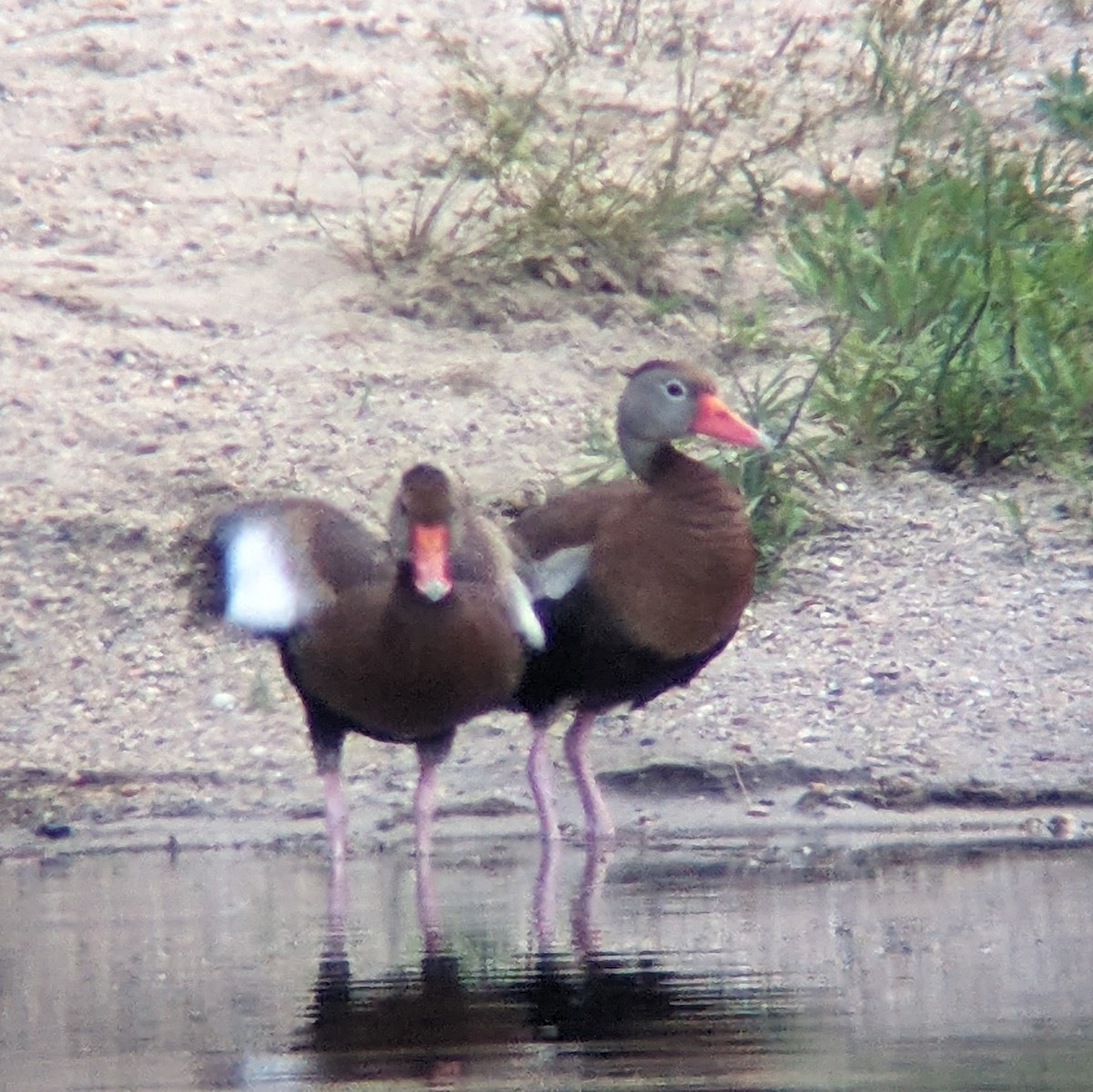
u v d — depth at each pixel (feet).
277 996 27.20
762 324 53.26
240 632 40.47
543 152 58.95
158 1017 26.40
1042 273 53.47
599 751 40.24
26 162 59.16
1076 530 46.78
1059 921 30.22
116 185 58.44
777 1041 24.84
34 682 42.98
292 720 41.86
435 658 35.17
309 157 59.82
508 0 67.21
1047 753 39.24
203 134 60.54
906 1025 25.35
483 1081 23.66
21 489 47.55
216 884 34.50
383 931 30.71
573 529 38.24
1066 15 67.92
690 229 57.52
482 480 48.11
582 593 37.81
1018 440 49.65
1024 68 65.26
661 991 27.02
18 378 50.85
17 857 37.04
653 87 63.46
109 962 29.25
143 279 54.80
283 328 53.11
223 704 42.37
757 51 65.41
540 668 38.11
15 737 41.50
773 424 49.65
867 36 62.34
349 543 35.99
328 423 49.96
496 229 55.06
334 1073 24.04
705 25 66.69
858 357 51.47
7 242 56.08
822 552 46.39
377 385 51.37
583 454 48.67
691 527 37.86
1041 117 62.80
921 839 36.37
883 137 61.62
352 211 57.57
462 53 59.82
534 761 37.91
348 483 48.03
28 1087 23.79
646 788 39.24
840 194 57.77
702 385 39.47
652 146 60.23
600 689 38.24
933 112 61.98
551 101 61.72
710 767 39.22
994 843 35.86
